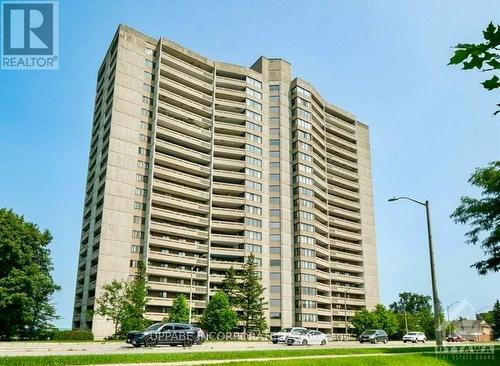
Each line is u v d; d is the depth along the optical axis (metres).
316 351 26.00
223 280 78.00
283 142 102.12
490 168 30.08
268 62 108.56
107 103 88.06
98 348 29.84
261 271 91.00
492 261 29.66
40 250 50.59
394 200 26.80
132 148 82.75
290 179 100.94
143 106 86.56
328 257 106.00
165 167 87.62
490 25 4.04
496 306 107.88
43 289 48.34
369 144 130.38
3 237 47.00
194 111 95.50
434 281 24.78
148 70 89.44
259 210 94.75
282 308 90.12
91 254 79.44
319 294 101.31
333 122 121.00
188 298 81.38
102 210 77.00
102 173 81.88
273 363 18.23
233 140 96.62
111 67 89.19
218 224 89.38
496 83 4.25
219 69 100.56
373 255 118.75
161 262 80.88
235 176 94.06
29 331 47.31
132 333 31.78
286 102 106.44
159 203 83.12
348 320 105.88
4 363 16.02
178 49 93.88
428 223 25.78
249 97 101.38
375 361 20.95
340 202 114.62
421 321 109.12
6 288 44.66
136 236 79.06
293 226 98.00
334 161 117.69
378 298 115.44
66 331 50.91
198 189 92.06
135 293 60.59
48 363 16.81
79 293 83.56
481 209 29.12
